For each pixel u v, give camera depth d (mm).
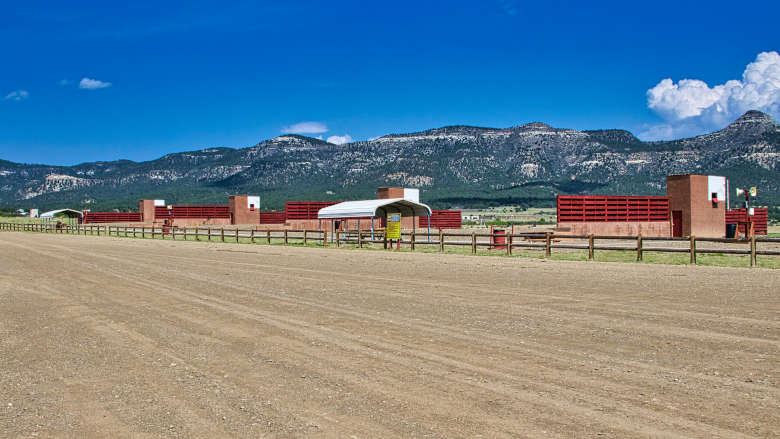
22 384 6602
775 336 8211
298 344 8344
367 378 6590
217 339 8766
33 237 49938
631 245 31266
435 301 11977
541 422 5164
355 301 12188
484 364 7070
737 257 21656
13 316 10977
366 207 31344
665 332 8594
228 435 5012
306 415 5461
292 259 23578
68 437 5043
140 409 5707
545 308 10867
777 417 5180
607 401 5668
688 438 4766
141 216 77812
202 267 20406
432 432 4992
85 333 9352
